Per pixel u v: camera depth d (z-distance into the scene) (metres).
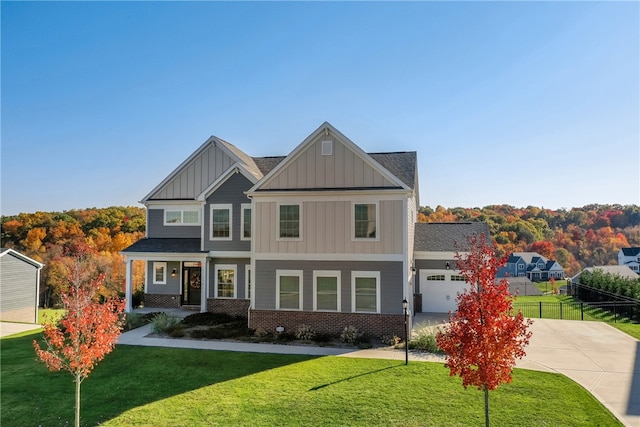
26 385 11.90
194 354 14.89
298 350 15.50
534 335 17.89
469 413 9.66
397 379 12.03
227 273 22.72
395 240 17.47
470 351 8.10
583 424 9.08
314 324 17.88
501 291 8.26
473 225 25.39
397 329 17.19
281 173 18.80
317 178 18.44
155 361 14.01
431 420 9.32
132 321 19.77
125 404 10.44
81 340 9.18
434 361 13.98
